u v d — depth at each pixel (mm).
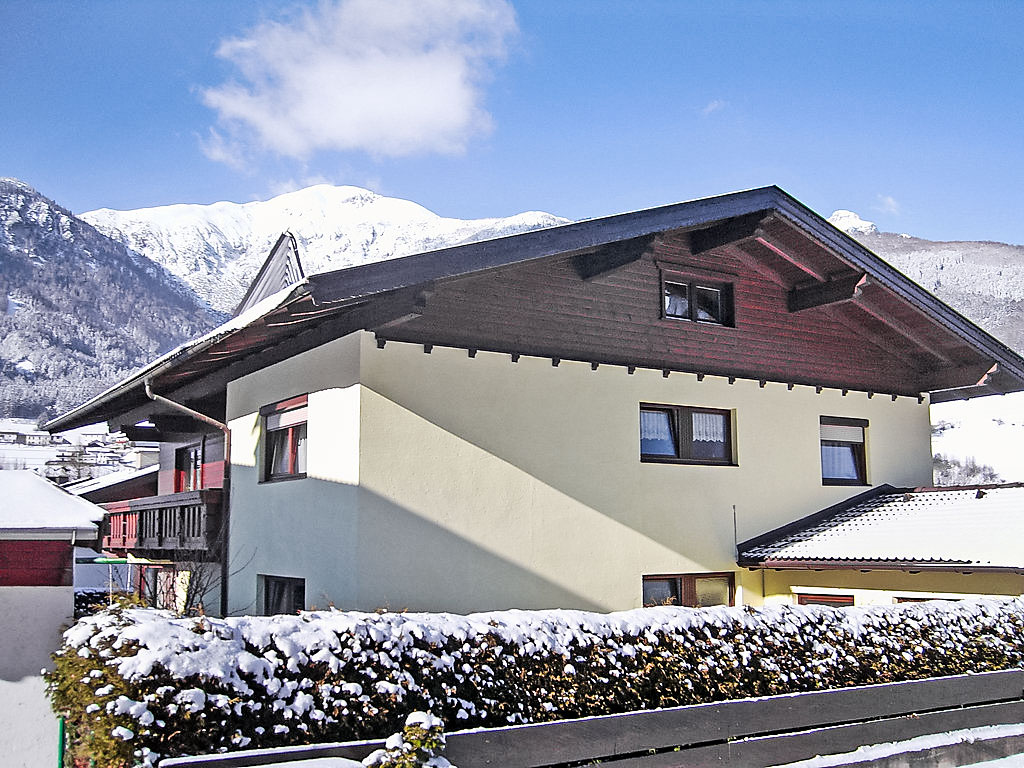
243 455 13805
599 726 7918
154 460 28797
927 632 10641
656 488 12977
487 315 11758
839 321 15383
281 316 10148
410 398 11047
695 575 13328
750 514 13898
